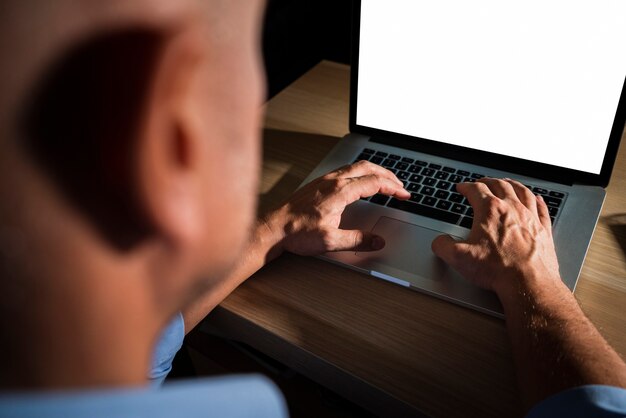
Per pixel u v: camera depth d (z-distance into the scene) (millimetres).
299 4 1440
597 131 809
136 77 172
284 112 1109
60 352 199
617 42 749
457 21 840
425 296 718
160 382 696
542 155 865
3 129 177
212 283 262
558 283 677
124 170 179
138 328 220
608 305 699
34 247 185
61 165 180
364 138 1000
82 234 189
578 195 835
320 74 1223
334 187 806
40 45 174
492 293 705
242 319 710
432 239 782
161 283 224
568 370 560
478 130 898
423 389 613
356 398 652
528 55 812
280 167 969
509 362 634
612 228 810
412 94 926
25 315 190
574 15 762
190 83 183
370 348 660
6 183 179
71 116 176
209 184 212
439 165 920
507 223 741
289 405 982
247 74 222
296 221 772
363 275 752
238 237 250
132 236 198
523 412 570
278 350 701
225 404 271
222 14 204
